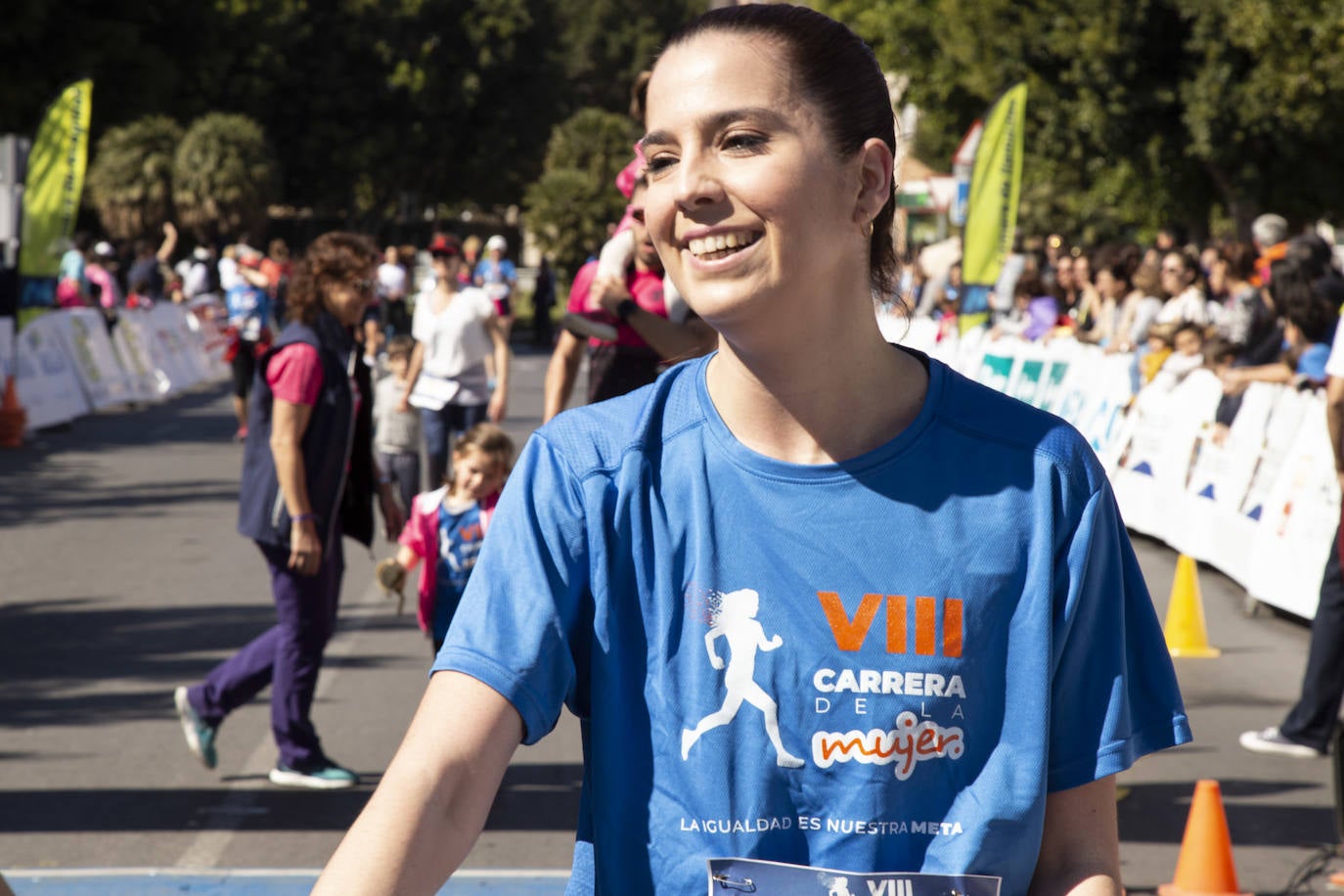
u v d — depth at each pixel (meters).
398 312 26.67
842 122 1.38
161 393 21.36
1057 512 1.44
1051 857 1.47
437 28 48.97
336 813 5.11
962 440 1.45
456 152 50.72
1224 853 4.33
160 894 4.33
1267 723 6.31
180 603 8.46
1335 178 23.03
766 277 1.36
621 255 4.78
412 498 9.45
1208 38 22.17
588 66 70.31
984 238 14.41
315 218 51.91
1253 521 8.99
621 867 1.41
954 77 25.69
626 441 1.46
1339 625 5.75
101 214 36.88
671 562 1.42
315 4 46.38
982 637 1.41
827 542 1.41
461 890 4.34
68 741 5.91
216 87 41.38
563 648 1.41
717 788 1.39
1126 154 24.03
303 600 5.31
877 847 1.38
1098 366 12.35
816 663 1.39
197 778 5.47
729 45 1.36
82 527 10.95
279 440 5.14
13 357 16.22
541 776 5.54
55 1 30.97
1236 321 10.38
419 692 6.66
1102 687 1.47
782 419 1.44
